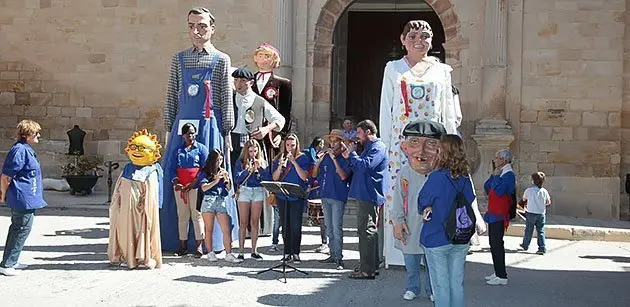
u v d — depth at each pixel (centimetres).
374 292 864
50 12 1859
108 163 1773
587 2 1641
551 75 1652
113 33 1834
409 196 768
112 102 1844
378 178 938
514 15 1653
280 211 1040
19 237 915
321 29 1744
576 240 1382
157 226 977
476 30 1680
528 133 1658
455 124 1058
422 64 1005
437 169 649
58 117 1866
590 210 1647
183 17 1800
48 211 1529
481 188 1625
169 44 1812
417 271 829
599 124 1645
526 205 1220
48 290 835
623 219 1677
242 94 1225
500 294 873
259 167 1063
